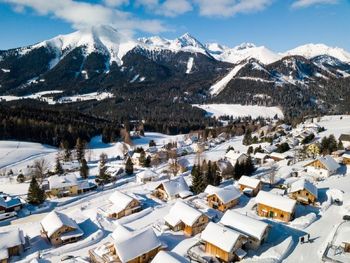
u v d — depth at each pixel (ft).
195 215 192.13
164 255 145.89
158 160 445.78
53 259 173.88
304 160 353.51
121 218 224.94
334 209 207.51
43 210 270.05
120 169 375.86
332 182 258.57
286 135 548.72
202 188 273.54
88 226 216.95
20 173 390.01
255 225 169.78
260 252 161.58
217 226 166.71
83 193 313.94
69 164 431.43
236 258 156.66
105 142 646.33
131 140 627.87
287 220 194.18
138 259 163.12
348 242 154.20
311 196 216.95
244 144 558.15
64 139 574.97
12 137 566.77
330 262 147.33
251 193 247.29
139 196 268.62
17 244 181.98
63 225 196.13
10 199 272.31
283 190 242.37
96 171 402.93
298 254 157.79
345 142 402.72
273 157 382.22
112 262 158.61
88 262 164.25
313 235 175.83
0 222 246.47
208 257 157.79
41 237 204.64
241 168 309.22
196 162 405.80
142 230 176.24
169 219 200.85
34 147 533.14
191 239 185.47
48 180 319.88
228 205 225.56
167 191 260.42
